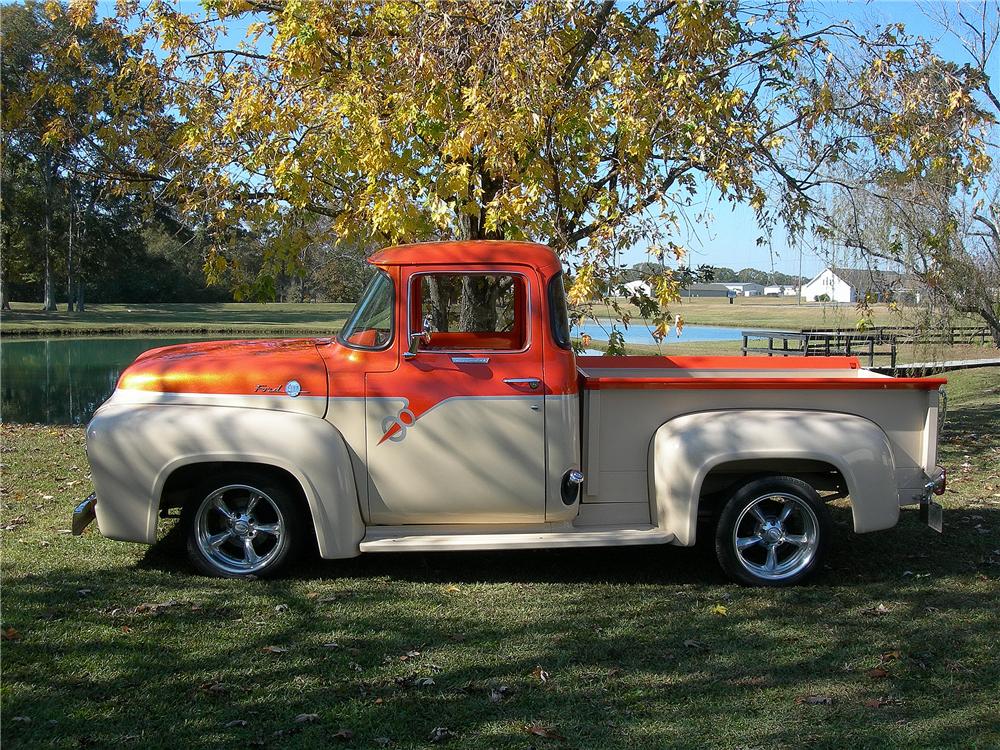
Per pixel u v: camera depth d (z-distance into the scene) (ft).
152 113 29.60
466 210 24.12
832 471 17.98
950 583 17.28
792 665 13.21
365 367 16.49
